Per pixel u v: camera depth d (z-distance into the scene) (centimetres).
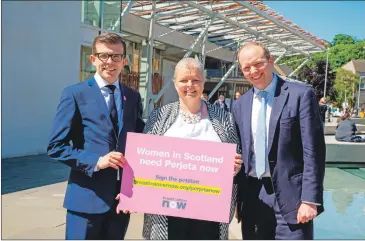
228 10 1502
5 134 758
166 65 1884
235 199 257
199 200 227
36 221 410
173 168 229
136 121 261
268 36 1788
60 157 224
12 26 748
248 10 1454
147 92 1447
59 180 599
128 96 252
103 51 236
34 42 800
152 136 230
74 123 232
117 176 239
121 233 246
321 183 223
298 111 229
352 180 700
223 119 245
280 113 231
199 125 240
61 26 864
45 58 830
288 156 232
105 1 1001
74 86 237
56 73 860
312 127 224
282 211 232
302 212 223
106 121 233
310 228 238
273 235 245
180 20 1666
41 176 620
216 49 1981
